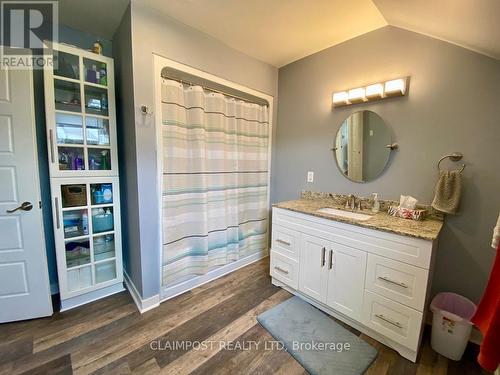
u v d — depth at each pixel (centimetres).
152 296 184
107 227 200
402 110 180
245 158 243
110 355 139
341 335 159
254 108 243
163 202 183
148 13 164
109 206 196
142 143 169
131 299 196
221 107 208
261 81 248
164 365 133
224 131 215
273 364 136
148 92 169
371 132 198
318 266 181
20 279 163
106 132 191
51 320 168
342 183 220
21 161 156
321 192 236
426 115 169
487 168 148
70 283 192
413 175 177
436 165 167
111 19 179
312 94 237
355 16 172
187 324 167
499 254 89
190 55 188
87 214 186
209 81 202
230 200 231
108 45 212
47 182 191
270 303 193
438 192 158
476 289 156
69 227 185
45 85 158
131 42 159
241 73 228
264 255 285
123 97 184
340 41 209
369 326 155
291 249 202
